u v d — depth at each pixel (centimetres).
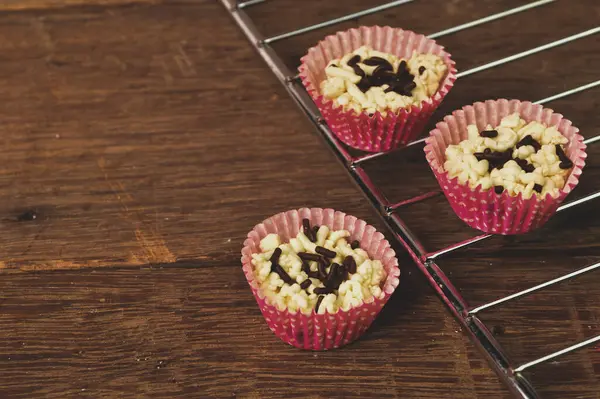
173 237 52
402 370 48
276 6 59
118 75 58
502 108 52
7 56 59
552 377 47
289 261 48
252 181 54
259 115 56
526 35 57
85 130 56
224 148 55
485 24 58
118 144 55
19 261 52
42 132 56
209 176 54
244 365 48
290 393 48
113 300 50
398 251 51
